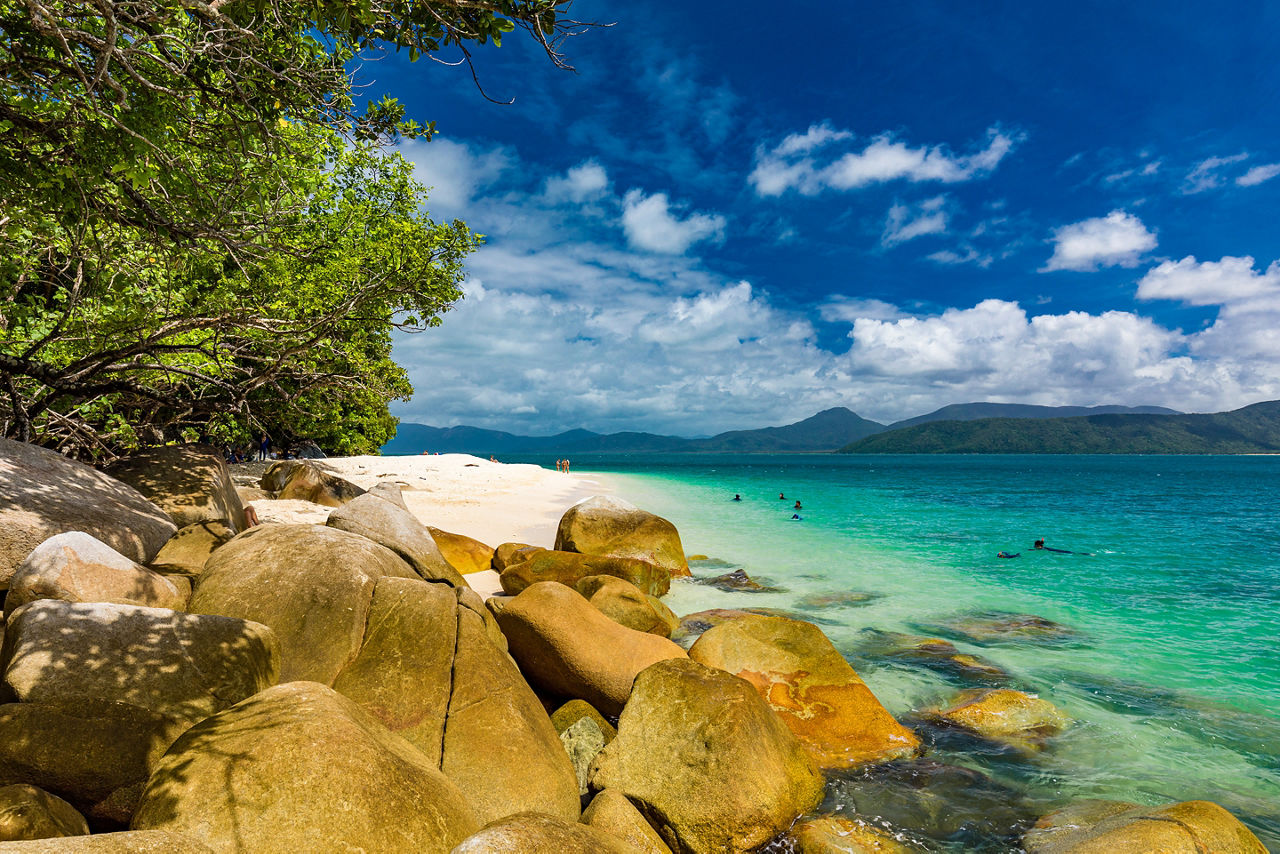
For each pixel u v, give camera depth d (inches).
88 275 388.2
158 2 213.9
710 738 229.1
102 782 164.9
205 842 138.2
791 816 223.0
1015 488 2421.3
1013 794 253.8
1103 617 523.8
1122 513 1438.2
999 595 593.3
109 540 284.0
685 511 1310.3
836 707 297.3
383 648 246.7
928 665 395.2
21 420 372.5
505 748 218.1
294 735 163.9
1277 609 554.6
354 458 1784.0
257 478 998.4
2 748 159.8
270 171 329.4
